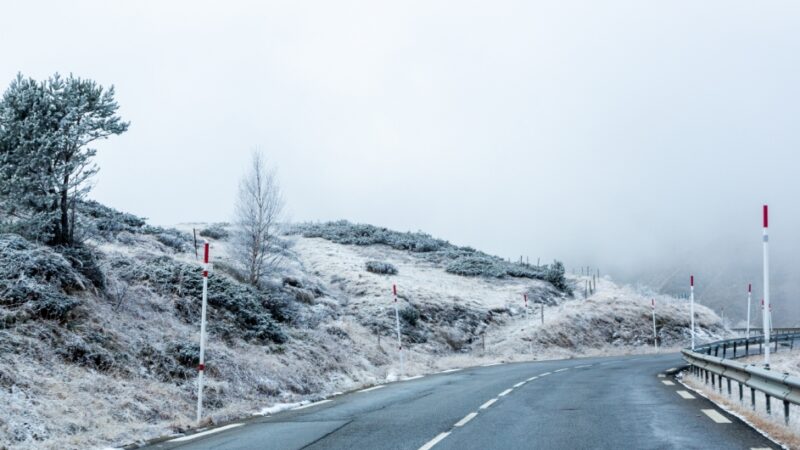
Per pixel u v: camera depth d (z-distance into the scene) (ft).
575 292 206.90
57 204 56.24
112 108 58.54
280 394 52.75
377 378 74.79
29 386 34.78
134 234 108.37
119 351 45.52
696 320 173.78
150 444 31.24
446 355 116.78
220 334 61.67
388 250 213.25
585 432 30.86
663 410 38.24
